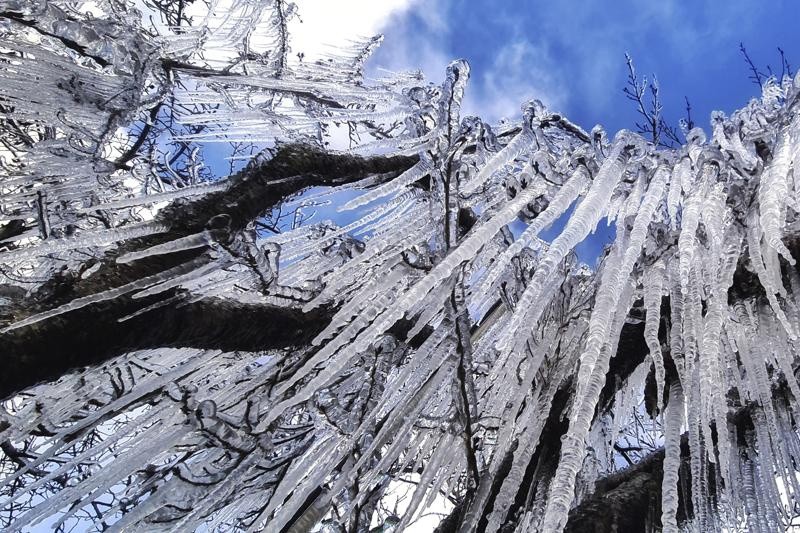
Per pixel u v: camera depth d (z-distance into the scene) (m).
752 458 2.65
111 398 2.87
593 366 1.77
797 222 2.28
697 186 2.09
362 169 2.66
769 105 2.51
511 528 2.20
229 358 2.71
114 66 2.62
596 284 2.53
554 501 1.62
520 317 1.87
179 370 2.48
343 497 2.84
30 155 2.74
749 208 2.09
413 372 2.34
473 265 2.50
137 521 2.16
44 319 1.71
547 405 2.30
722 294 2.03
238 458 2.38
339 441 2.58
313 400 2.55
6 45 2.52
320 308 2.48
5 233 3.11
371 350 2.80
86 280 1.84
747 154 2.22
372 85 3.30
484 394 3.04
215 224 2.07
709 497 2.44
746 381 2.81
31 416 2.34
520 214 2.69
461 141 2.33
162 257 2.00
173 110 4.06
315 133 3.39
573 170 2.19
